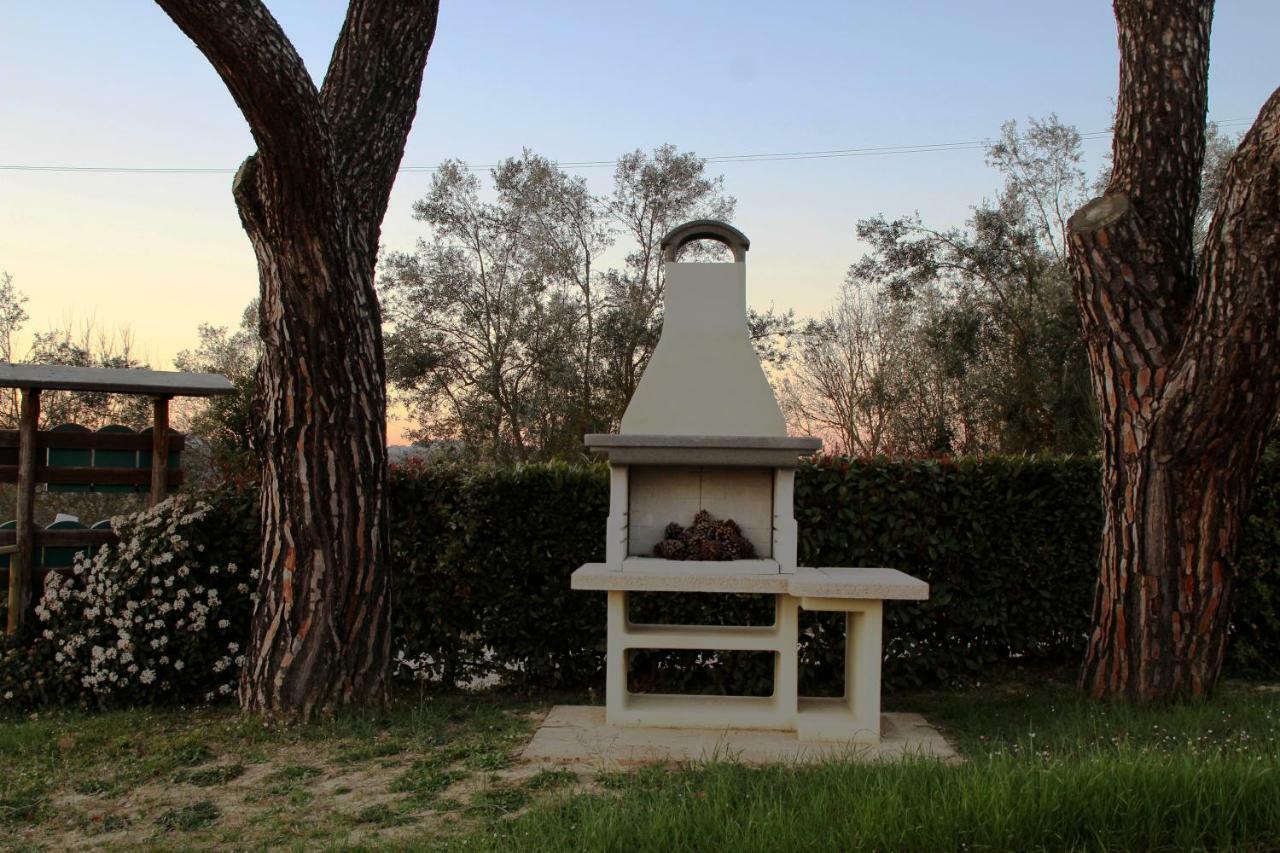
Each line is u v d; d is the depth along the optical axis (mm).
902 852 3209
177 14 4555
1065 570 7180
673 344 6105
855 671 5492
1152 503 5770
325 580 5691
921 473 7059
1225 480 5672
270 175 5195
